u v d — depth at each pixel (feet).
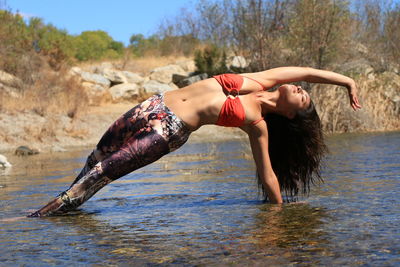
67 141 41.37
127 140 13.25
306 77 13.89
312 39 46.47
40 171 23.22
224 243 8.98
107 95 60.54
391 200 12.45
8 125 41.27
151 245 9.06
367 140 34.35
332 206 12.14
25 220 11.87
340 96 46.29
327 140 36.37
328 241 8.85
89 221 11.51
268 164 13.24
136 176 20.03
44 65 56.03
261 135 13.16
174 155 29.73
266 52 47.75
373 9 56.59
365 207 11.75
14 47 56.03
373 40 56.34
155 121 12.89
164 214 12.05
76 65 74.18
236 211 12.10
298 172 14.25
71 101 49.01
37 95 48.37
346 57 48.60
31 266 8.05
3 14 59.26
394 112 48.75
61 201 12.44
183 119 12.88
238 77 13.34
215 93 13.00
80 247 9.09
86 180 12.62
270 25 48.67
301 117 13.57
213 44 70.28
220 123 13.02
